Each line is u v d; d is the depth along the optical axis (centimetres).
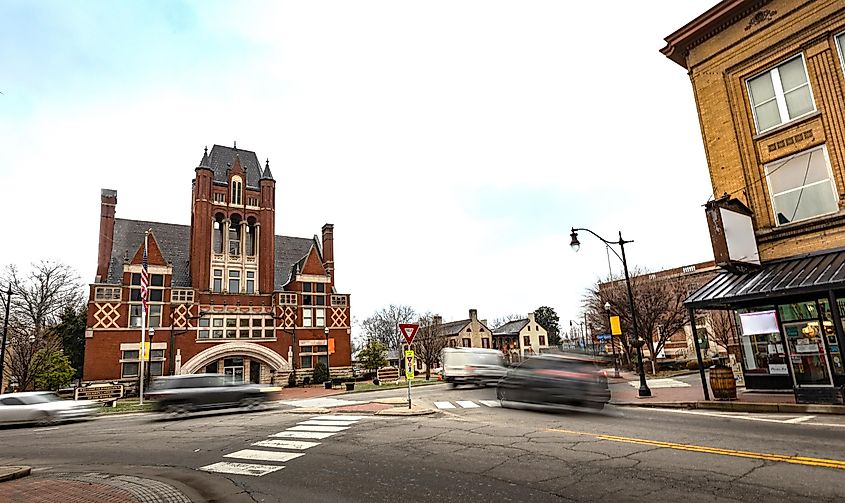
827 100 1530
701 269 4416
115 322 3862
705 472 673
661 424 1133
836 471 650
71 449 1184
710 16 1803
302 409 1886
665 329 3406
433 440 1022
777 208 1634
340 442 1062
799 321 1521
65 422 1912
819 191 1538
